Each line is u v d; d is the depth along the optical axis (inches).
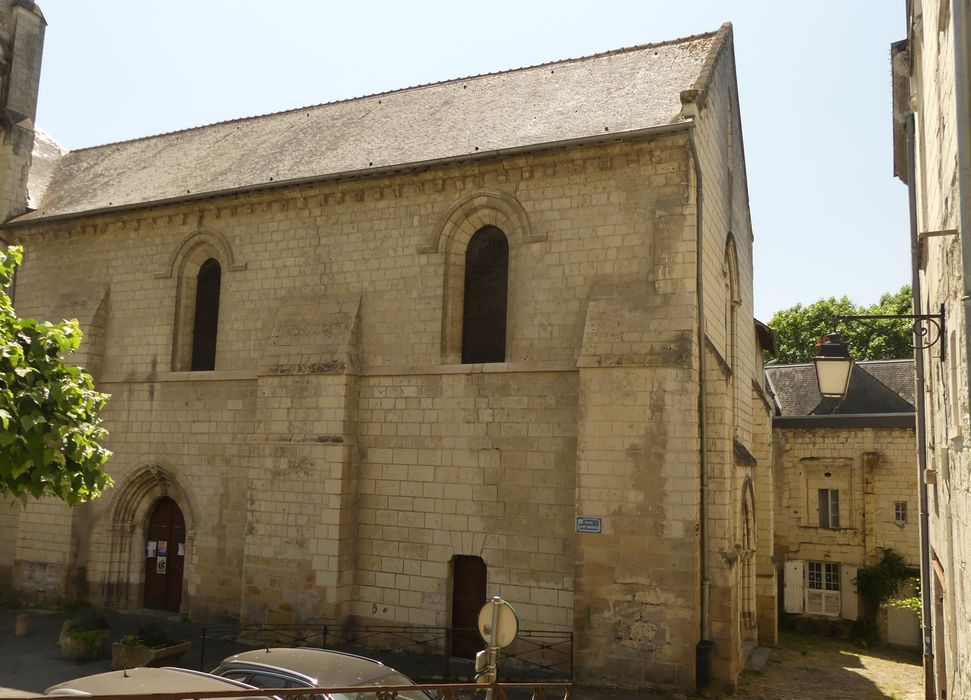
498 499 597.3
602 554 543.2
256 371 705.0
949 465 313.6
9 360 341.1
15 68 874.1
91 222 800.3
